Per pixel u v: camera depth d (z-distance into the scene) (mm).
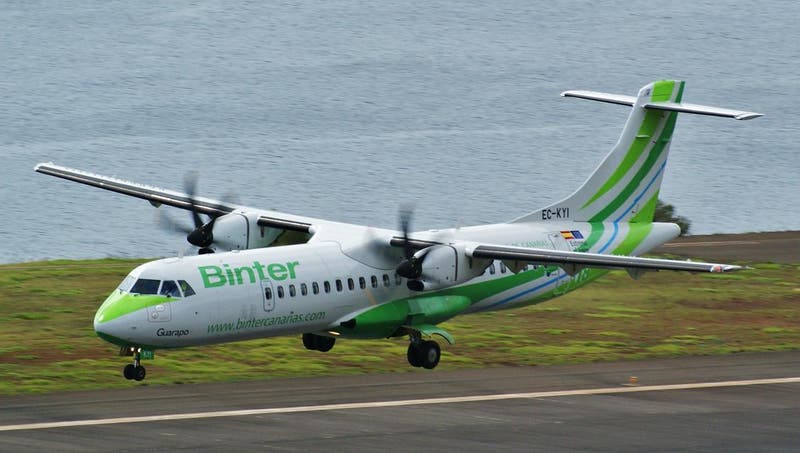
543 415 100938
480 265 124438
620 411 102938
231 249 131250
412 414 100438
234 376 116562
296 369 120688
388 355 129750
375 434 93188
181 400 104562
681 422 99125
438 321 127375
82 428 93500
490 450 88688
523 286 133625
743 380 117438
